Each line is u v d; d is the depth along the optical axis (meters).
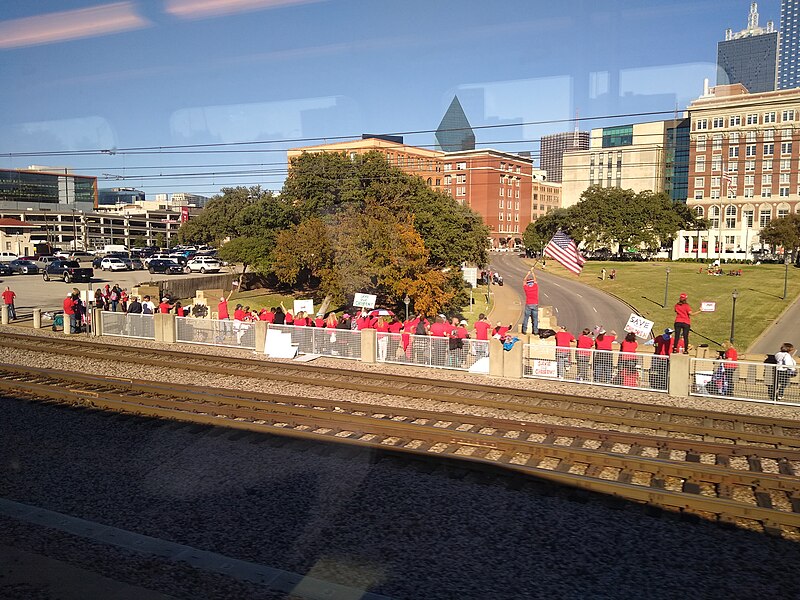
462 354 18.42
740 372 15.27
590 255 89.19
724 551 7.31
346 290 32.34
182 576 6.59
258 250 44.88
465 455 10.64
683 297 18.92
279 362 19.42
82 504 8.60
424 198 43.28
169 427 12.08
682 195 84.88
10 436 11.65
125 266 63.06
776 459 10.77
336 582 6.56
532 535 7.67
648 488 8.73
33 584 6.39
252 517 8.19
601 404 14.43
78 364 19.39
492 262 76.75
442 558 7.10
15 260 63.72
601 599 6.31
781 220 76.25
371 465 10.03
